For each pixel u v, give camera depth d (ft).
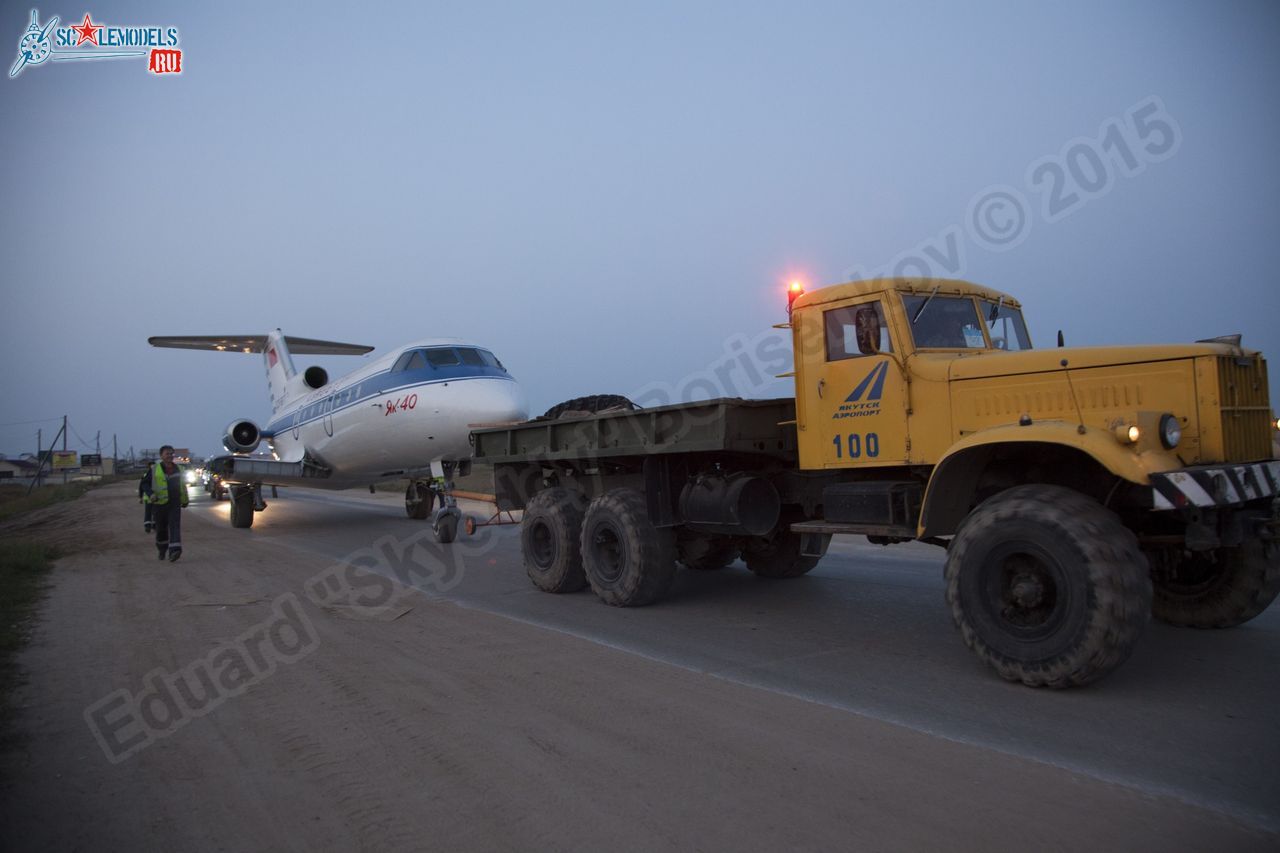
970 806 9.75
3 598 25.50
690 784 10.62
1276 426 16.57
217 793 10.92
